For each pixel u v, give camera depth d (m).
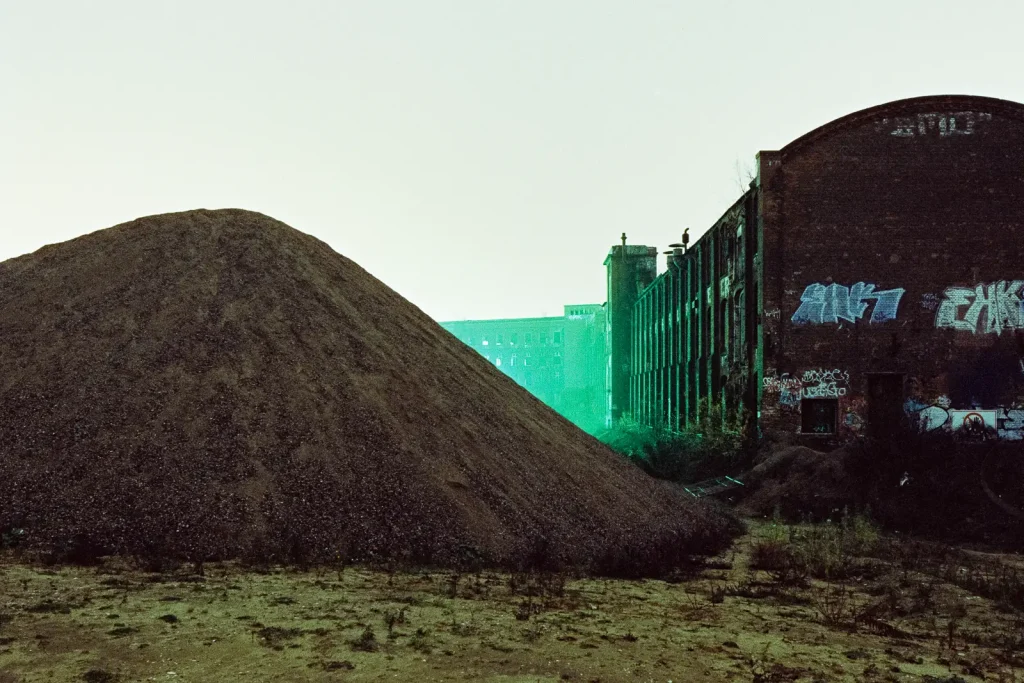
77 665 5.44
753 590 10.95
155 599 7.47
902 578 12.32
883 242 27.44
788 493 22.47
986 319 27.05
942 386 26.88
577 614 8.15
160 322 14.32
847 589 11.55
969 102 27.61
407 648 6.28
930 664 7.20
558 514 13.13
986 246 27.27
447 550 10.76
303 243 19.17
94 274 16.05
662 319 49.91
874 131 27.73
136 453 11.22
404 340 17.20
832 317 27.30
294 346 14.45
